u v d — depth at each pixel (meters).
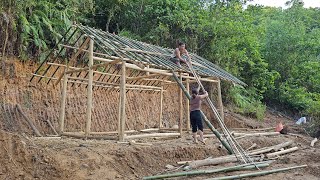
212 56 22.02
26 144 8.21
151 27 20.97
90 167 8.23
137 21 20.98
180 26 20.50
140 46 13.66
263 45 29.66
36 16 14.32
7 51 13.20
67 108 14.34
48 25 14.41
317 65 28.53
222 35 22.00
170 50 15.18
